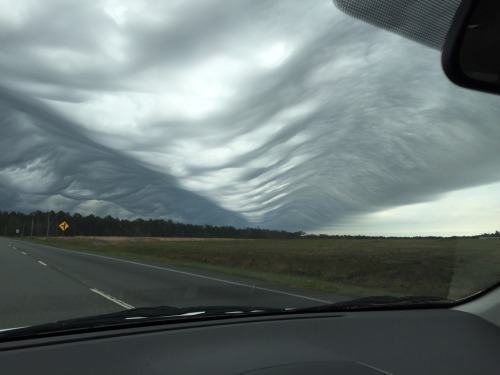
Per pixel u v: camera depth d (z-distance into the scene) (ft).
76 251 119.96
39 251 112.98
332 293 42.80
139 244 193.77
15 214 587.68
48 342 11.07
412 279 55.26
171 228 457.68
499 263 32.68
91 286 40.27
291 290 43.42
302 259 87.76
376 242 122.83
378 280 57.06
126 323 12.62
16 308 28.12
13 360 10.01
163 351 10.99
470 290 23.95
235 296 36.29
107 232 493.36
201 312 14.02
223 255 106.73
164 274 55.57
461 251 35.86
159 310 14.12
